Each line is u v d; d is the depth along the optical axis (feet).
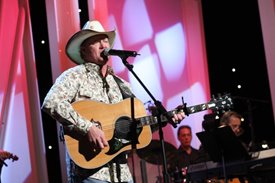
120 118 11.89
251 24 25.20
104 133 11.57
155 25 23.41
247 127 25.46
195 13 24.32
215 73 24.79
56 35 19.65
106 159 11.39
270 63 20.95
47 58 20.51
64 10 19.19
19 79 19.13
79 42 12.07
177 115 12.17
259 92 25.17
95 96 11.78
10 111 18.69
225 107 12.55
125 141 11.79
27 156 18.90
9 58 18.60
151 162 21.16
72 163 11.34
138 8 23.13
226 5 25.22
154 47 23.17
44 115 20.42
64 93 11.25
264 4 21.15
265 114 25.21
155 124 12.36
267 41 21.04
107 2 22.29
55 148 20.36
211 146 16.35
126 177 11.70
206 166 17.21
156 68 23.04
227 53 25.03
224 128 15.92
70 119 11.03
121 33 22.43
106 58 12.02
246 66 25.14
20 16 19.43
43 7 20.77
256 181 16.21
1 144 18.29
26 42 19.69
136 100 12.26
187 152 21.74
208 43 24.81
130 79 22.26
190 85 23.66
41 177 19.12
